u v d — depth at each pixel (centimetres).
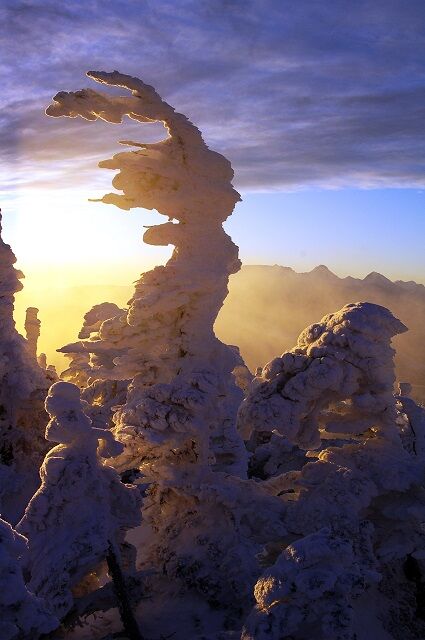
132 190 1412
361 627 1203
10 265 1742
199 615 1259
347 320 1441
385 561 1347
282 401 1458
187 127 1411
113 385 2120
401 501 1408
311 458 2228
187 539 1420
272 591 914
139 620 1243
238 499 1406
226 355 1553
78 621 1121
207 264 1462
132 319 1421
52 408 1134
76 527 1102
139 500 1203
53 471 1115
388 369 1461
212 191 1441
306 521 1355
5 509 1584
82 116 1375
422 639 1267
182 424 1385
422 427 1761
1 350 1700
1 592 828
